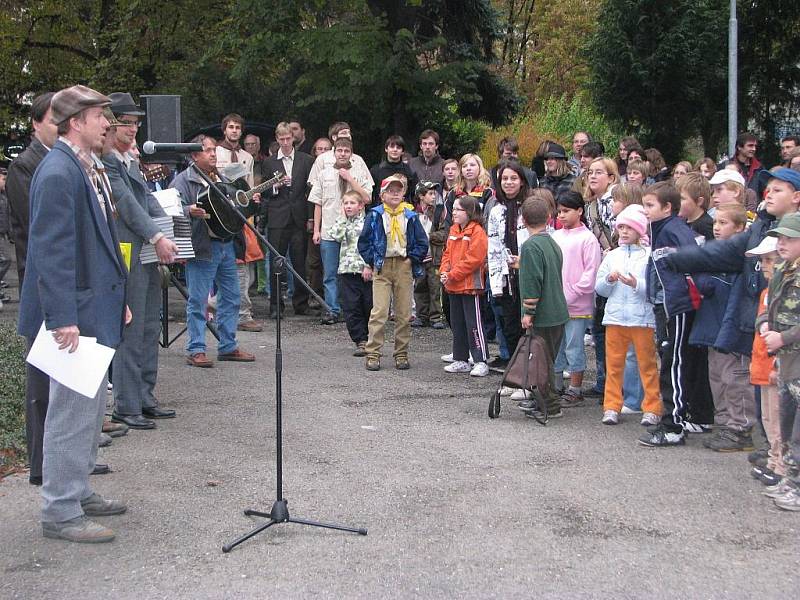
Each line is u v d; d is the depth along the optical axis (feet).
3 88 84.17
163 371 28.04
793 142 35.94
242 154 39.52
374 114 55.83
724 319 19.44
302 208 38.86
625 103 73.15
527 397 24.26
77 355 14.67
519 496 17.40
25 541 15.11
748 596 13.30
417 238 29.07
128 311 16.47
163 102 26.58
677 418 20.84
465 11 62.23
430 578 13.83
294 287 39.60
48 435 15.07
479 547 14.98
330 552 14.73
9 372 25.44
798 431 16.89
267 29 54.65
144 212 21.40
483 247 28.02
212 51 58.70
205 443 20.74
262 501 17.03
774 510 16.74
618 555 14.70
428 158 38.81
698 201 23.12
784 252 16.69
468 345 28.96
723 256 19.15
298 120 59.47
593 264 24.97
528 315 23.20
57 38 83.41
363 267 30.76
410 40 53.06
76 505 15.21
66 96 15.16
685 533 15.64
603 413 23.67
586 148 33.24
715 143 75.97
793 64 74.49
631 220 22.12
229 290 29.40
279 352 15.49
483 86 67.36
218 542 15.11
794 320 16.57
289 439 21.12
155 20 74.23
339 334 35.37
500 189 27.91
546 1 133.80
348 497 17.28
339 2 58.29
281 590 13.41
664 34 69.72
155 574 13.92
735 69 58.13
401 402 24.95
